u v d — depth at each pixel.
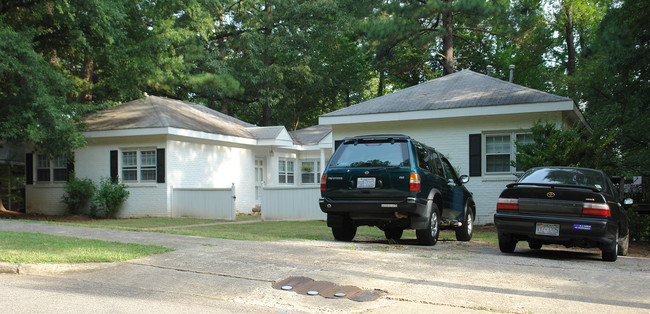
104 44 19.22
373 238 11.56
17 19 18.53
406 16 28.72
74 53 21.78
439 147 16.83
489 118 16.20
